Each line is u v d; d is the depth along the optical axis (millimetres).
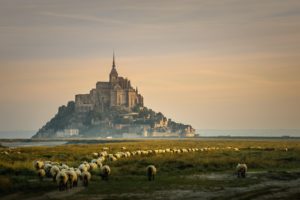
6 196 40656
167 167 68312
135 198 40062
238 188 46656
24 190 44062
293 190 45250
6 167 59156
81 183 49469
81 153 106688
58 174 44812
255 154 100250
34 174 55938
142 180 53062
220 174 60062
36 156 93188
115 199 39438
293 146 156750
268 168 69812
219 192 43781
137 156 92250
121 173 59844
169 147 155250
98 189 45094
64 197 40219
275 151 115875
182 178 55344
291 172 61875
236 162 75562
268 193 43156
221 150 120188
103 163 72438
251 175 58531
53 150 126375
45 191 43625
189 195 41844
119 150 128000
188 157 86000
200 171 64312
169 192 43594
